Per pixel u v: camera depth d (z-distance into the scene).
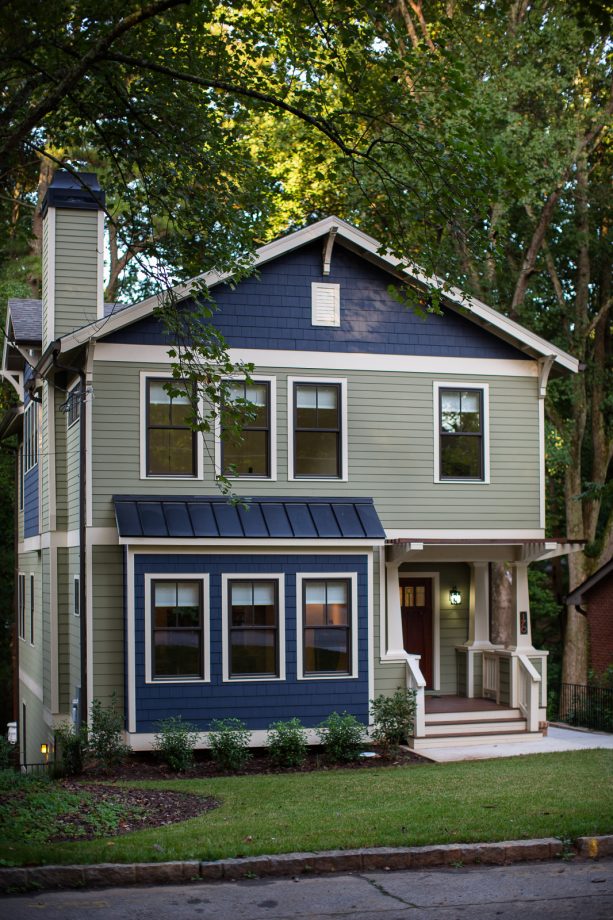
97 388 18.64
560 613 33.44
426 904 8.63
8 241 32.44
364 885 9.23
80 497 18.70
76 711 19.33
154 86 14.66
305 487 19.64
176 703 18.02
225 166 15.32
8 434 30.25
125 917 8.27
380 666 19.80
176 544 18.06
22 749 27.66
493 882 9.27
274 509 19.06
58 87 12.40
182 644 18.20
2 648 37.50
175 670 18.14
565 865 9.81
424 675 22.00
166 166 14.81
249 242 15.91
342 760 17.80
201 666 18.23
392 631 19.92
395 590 20.05
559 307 31.33
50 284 20.41
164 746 17.05
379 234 25.27
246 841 10.25
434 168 13.49
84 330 18.39
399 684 19.83
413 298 14.58
